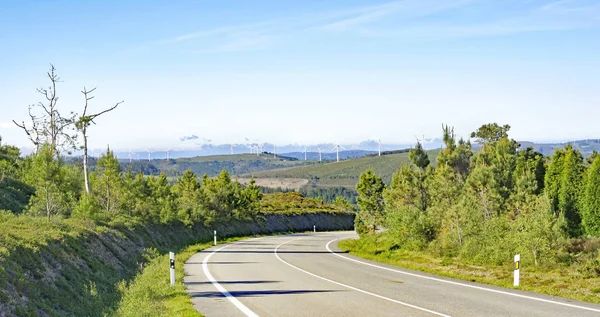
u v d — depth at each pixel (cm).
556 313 1152
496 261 2173
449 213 2581
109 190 3584
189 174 6594
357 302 1359
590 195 3039
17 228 1859
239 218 6675
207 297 1508
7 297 1092
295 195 11481
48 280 1420
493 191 2747
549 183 3497
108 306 1448
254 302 1405
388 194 3550
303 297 1470
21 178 3981
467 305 1275
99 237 2312
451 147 3459
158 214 4066
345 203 11162
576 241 2550
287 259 2811
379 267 2314
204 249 3709
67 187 2752
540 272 1925
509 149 3803
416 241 2833
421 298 1401
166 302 1436
